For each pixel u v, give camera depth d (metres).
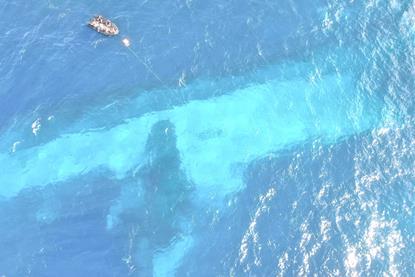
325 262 45.31
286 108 53.22
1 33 55.78
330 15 57.41
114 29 54.91
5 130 51.75
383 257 45.44
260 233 46.88
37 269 45.72
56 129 52.00
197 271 45.56
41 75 53.78
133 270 45.84
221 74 54.50
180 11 57.09
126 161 50.91
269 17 57.22
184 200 48.88
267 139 51.75
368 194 48.22
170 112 53.00
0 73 53.75
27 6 57.22
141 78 54.00
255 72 54.69
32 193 49.47
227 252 46.19
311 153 50.53
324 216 47.34
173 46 55.31
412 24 56.75
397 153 50.16
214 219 47.81
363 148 50.50
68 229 47.56
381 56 55.25
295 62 55.16
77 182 49.88
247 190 49.06
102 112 52.78
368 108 52.72
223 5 57.66
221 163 50.75
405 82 53.84
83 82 53.69
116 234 47.38
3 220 48.09
